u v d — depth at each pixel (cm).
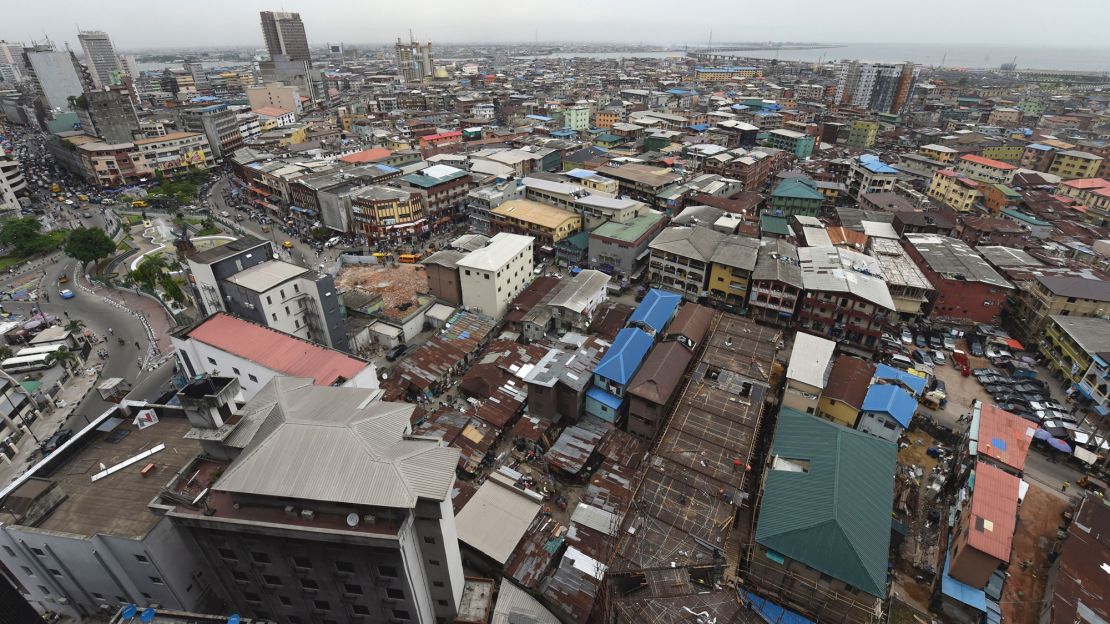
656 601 3866
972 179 16400
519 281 10406
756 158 17388
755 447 6675
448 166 15812
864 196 15125
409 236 13662
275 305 7975
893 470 5316
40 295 11362
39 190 18125
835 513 4569
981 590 4900
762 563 4731
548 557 5166
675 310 8912
